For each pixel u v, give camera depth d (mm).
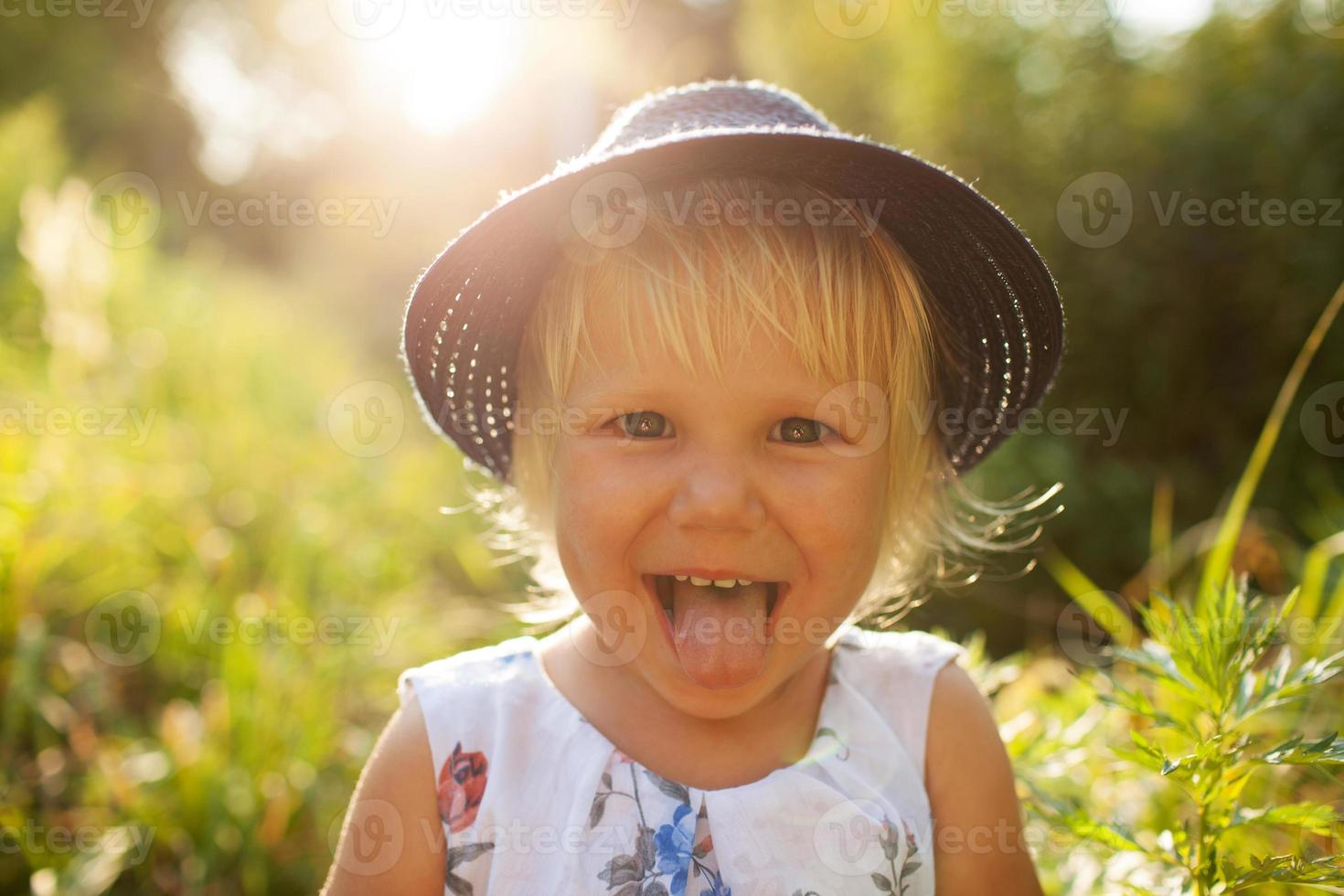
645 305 984
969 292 1188
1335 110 4023
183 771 1974
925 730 1190
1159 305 4445
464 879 1054
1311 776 1539
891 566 1254
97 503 2557
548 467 1153
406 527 3686
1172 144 4438
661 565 991
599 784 1058
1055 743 1501
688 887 1030
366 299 8977
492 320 1188
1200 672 1087
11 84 9898
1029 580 4023
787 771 1087
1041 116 4758
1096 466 4410
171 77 12945
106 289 3264
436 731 1106
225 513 3146
